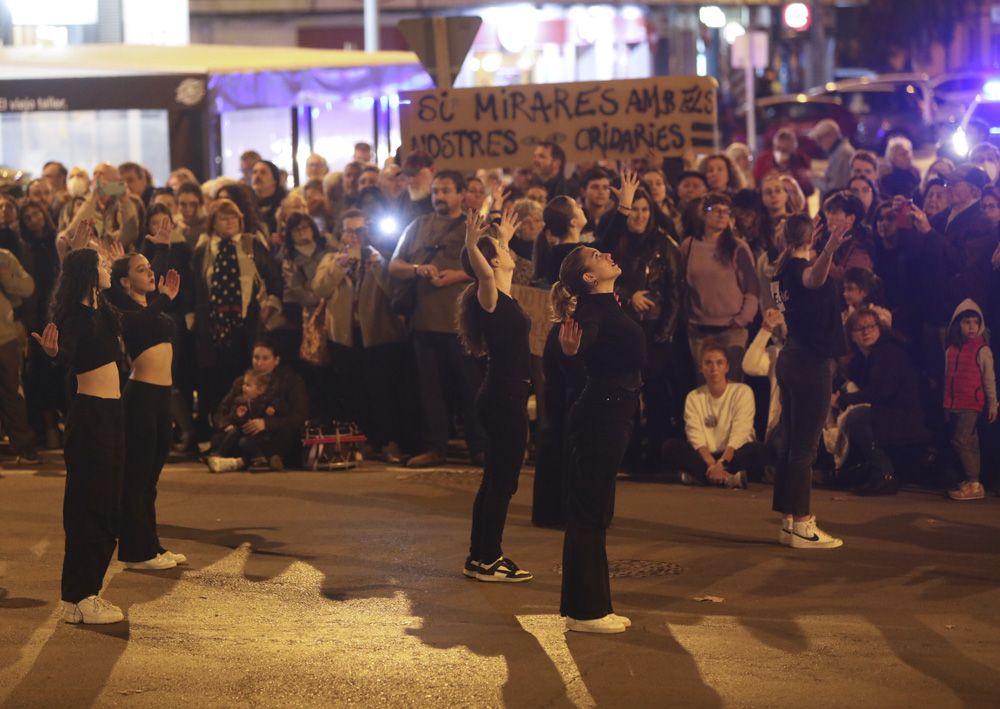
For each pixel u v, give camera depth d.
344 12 50.34
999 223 15.23
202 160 26.92
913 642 9.65
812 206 22.53
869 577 11.39
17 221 18.50
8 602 10.81
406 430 17.16
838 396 15.22
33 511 14.27
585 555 9.84
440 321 16.30
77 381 10.22
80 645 9.69
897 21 64.25
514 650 9.53
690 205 16.11
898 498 14.59
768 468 15.37
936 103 41.53
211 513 14.06
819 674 9.01
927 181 17.92
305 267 17.33
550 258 14.66
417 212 17.08
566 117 18.17
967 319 14.62
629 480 15.63
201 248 17.28
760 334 15.20
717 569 11.66
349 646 9.64
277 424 16.39
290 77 25.16
